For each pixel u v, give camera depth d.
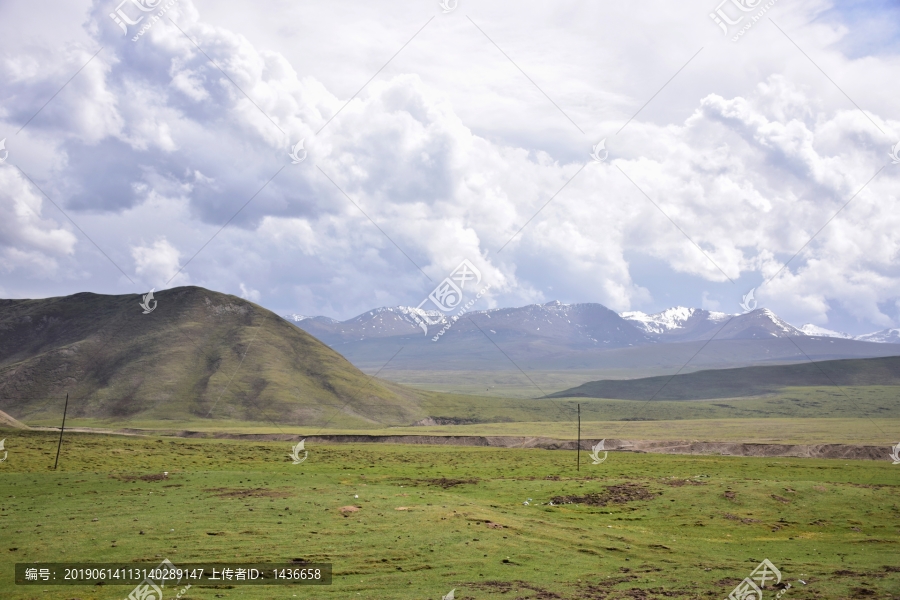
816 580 38.66
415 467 99.94
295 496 58.56
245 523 48.12
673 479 70.19
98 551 41.22
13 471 79.69
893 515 56.69
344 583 36.59
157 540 43.62
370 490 63.34
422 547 43.81
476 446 155.38
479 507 56.81
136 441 124.50
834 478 87.25
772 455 136.75
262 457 110.62
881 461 116.50
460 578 38.09
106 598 33.62
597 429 198.25
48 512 51.56
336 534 46.06
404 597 34.28
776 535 51.59
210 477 71.81
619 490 66.06
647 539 49.44
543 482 73.50
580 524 53.72
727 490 63.47
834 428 196.12
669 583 37.75
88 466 87.75
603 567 41.34
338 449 130.62
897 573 40.38
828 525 54.25
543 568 40.66
